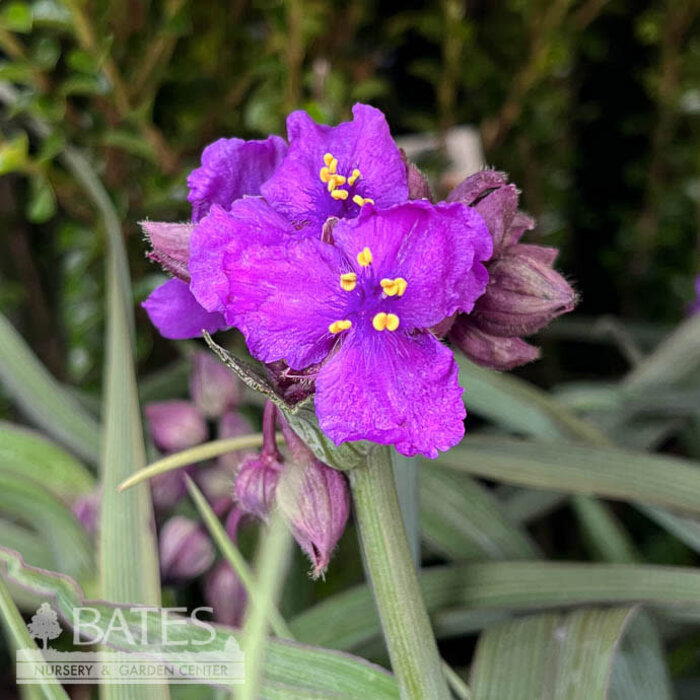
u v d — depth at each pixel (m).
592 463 0.21
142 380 0.29
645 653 0.19
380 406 0.12
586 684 0.17
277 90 0.28
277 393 0.12
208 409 0.20
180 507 0.22
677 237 0.36
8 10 0.23
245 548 0.22
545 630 0.18
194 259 0.13
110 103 0.26
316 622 0.20
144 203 0.27
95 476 0.23
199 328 0.15
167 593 0.22
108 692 0.16
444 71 0.32
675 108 0.34
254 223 0.13
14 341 0.23
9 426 0.22
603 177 0.39
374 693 0.15
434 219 0.12
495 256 0.14
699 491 0.20
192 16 0.28
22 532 0.22
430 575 0.20
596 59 0.37
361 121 0.14
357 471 0.14
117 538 0.17
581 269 0.39
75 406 0.23
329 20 0.30
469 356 0.14
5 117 0.26
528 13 0.32
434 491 0.23
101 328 0.28
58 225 0.31
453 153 0.32
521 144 0.35
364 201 0.13
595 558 0.26
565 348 0.39
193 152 0.28
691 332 0.26
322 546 0.14
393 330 0.13
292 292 0.12
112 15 0.26
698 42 0.34
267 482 0.15
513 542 0.22
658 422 0.27
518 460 0.21
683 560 0.31
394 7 0.34
